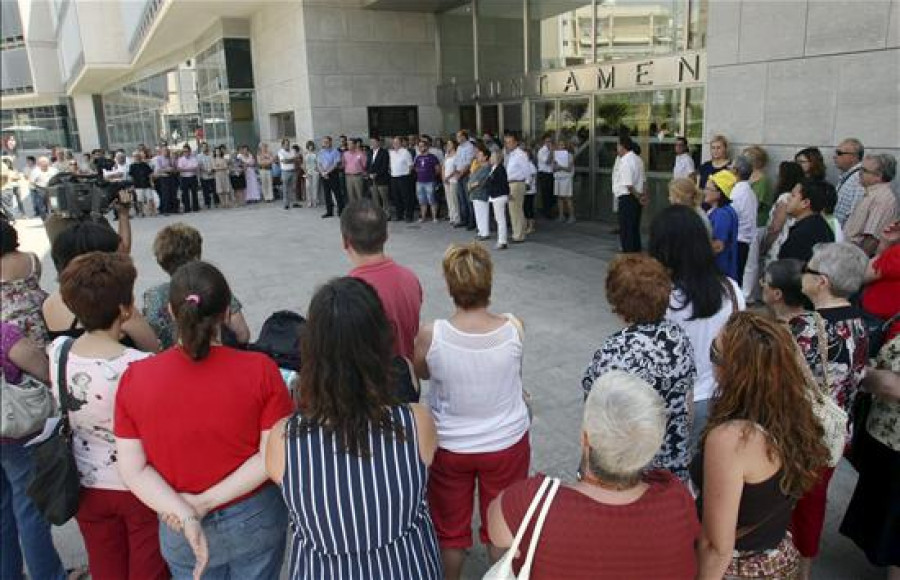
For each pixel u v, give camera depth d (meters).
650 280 2.24
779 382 1.76
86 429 2.16
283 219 13.74
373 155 13.09
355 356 1.67
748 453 1.75
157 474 1.92
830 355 2.37
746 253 5.90
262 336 2.84
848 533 2.73
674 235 2.57
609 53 10.74
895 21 5.36
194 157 15.59
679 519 1.52
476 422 2.39
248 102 18.83
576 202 12.02
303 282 8.17
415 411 1.81
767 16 6.38
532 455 3.88
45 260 10.54
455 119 15.79
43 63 40.84
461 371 2.32
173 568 2.07
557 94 12.04
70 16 30.89
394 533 1.77
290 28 15.71
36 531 2.67
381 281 2.67
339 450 1.68
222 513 1.96
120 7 28.11
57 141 43.12
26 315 2.75
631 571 1.49
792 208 4.52
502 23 13.55
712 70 7.07
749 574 1.90
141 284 8.52
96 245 2.91
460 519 2.50
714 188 4.81
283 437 1.72
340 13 15.28
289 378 2.50
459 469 2.42
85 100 42.47
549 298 7.04
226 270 8.95
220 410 1.89
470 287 2.33
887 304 3.24
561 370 5.14
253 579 2.10
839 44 5.80
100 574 2.36
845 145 5.50
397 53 15.95
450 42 15.71
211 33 19.33
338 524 1.71
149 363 1.94
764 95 6.53
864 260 2.46
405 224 12.38
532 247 9.64
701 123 9.12
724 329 1.92
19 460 2.55
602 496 1.54
